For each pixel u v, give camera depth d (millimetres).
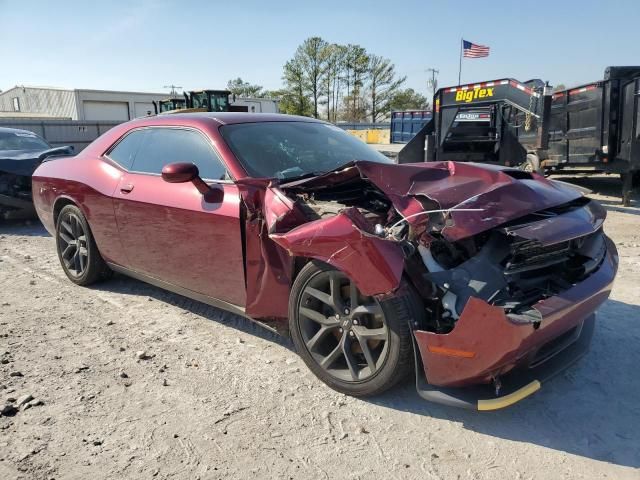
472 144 11062
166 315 4340
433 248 2756
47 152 8680
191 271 3816
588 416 2877
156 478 2420
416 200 2832
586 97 10086
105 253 4668
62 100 49844
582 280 2889
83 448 2633
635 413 2898
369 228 2775
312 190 3348
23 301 4723
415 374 3020
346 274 2777
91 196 4547
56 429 2787
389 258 2643
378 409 2943
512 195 2875
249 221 3291
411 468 2477
